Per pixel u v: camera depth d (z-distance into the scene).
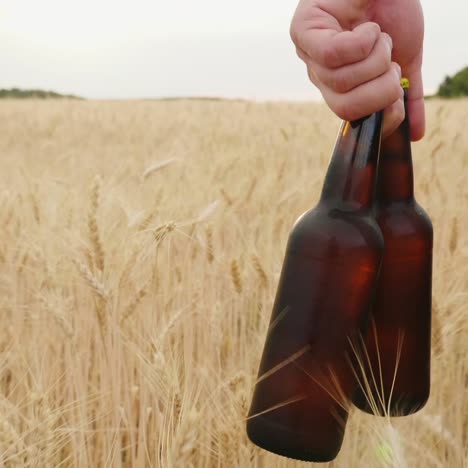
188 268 3.20
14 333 2.98
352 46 0.96
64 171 7.55
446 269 2.97
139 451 2.17
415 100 1.22
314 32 1.02
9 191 4.37
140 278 2.66
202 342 2.87
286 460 1.98
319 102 21.00
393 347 1.27
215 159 7.34
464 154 6.60
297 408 1.12
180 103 24.95
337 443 1.15
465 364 2.46
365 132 1.11
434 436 1.98
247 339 2.96
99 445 2.38
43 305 2.67
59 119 15.80
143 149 11.02
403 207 1.23
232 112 18.17
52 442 1.75
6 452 1.63
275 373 1.13
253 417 1.18
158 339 2.11
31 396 1.80
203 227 3.07
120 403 2.50
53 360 2.92
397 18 1.15
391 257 1.24
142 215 2.77
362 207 1.11
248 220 4.31
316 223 1.12
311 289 1.10
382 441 1.65
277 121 14.66
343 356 1.10
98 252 2.30
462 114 11.97
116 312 2.31
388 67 0.99
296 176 6.38
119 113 19.06
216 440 1.98
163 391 1.73
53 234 3.40
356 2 1.07
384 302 1.25
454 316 2.45
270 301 2.89
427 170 5.36
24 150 11.10
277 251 3.60
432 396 2.29
